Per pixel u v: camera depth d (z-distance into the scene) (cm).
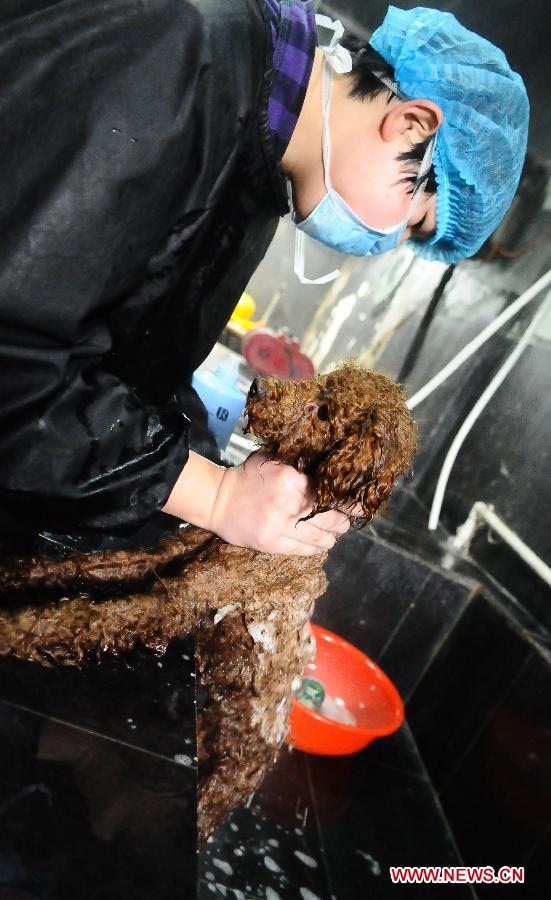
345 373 93
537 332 198
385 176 87
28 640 79
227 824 134
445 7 221
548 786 134
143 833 62
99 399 74
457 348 227
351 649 185
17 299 64
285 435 89
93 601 88
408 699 206
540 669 152
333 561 200
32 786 61
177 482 83
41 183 62
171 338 94
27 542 91
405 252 275
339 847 141
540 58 209
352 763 172
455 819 160
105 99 62
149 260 76
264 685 106
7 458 71
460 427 222
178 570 99
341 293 324
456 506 217
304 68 77
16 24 60
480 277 228
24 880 52
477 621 186
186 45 65
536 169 213
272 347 229
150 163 65
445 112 88
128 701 79
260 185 84
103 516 79
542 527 174
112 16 62
